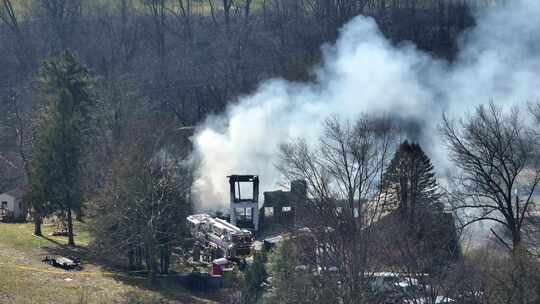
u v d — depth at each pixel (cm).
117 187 17612
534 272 11594
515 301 11325
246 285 15375
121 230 17700
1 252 17912
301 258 14112
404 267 13475
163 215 17888
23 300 14350
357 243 12975
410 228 13938
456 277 11988
